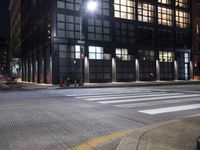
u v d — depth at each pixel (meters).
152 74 47.47
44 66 41.00
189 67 53.75
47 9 39.22
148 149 4.88
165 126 6.94
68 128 7.20
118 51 43.03
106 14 41.72
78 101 13.82
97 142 5.76
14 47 97.50
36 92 21.58
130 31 44.75
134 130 6.71
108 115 9.26
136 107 11.26
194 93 18.45
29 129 7.09
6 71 162.88
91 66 39.62
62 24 36.94
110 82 41.75
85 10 39.19
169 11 50.88
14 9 96.69
